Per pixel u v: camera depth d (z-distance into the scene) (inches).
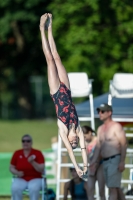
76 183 1352.1
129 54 2266.2
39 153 1368.1
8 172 1630.2
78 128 968.9
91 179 1293.1
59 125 956.6
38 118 4527.6
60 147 1400.1
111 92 1376.7
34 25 3472.0
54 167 1706.4
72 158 936.9
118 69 2349.9
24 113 4170.8
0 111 4968.0
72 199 1355.8
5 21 3361.2
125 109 1508.4
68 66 2381.9
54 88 968.3
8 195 1606.8
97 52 2353.6
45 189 1371.8
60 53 2474.2
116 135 1262.3
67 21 2386.8
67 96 968.3
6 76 4598.9
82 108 1547.7
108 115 1280.8
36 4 3297.2
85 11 2357.3
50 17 995.9
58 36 2436.0
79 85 1378.0
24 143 1364.4
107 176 1258.6
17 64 3956.7
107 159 1261.1
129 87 1359.5
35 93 5118.1
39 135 2960.1
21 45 3705.7
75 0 2319.1
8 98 5044.3
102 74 2347.4
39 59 3895.2
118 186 1258.0
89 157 1328.7
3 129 3063.5
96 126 2546.8
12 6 3353.8
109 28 2315.5
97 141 1286.9
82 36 2314.2
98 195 1387.8
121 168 1248.2
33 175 1358.3
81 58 2352.4
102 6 2295.8
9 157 1641.2
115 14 2277.3
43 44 983.0
